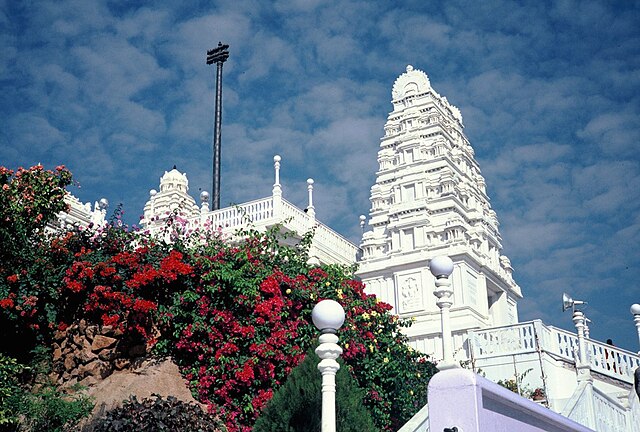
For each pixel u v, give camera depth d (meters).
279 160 29.28
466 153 40.25
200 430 15.13
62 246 18.02
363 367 19.11
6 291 17.03
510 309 37.38
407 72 40.41
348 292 19.80
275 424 12.27
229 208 29.19
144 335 17.08
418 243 34.50
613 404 20.05
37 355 17.44
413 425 12.91
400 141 38.38
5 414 15.17
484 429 8.91
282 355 16.98
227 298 17.66
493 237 37.62
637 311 22.20
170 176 48.75
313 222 31.33
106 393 16.03
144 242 18.64
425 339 32.34
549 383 22.69
